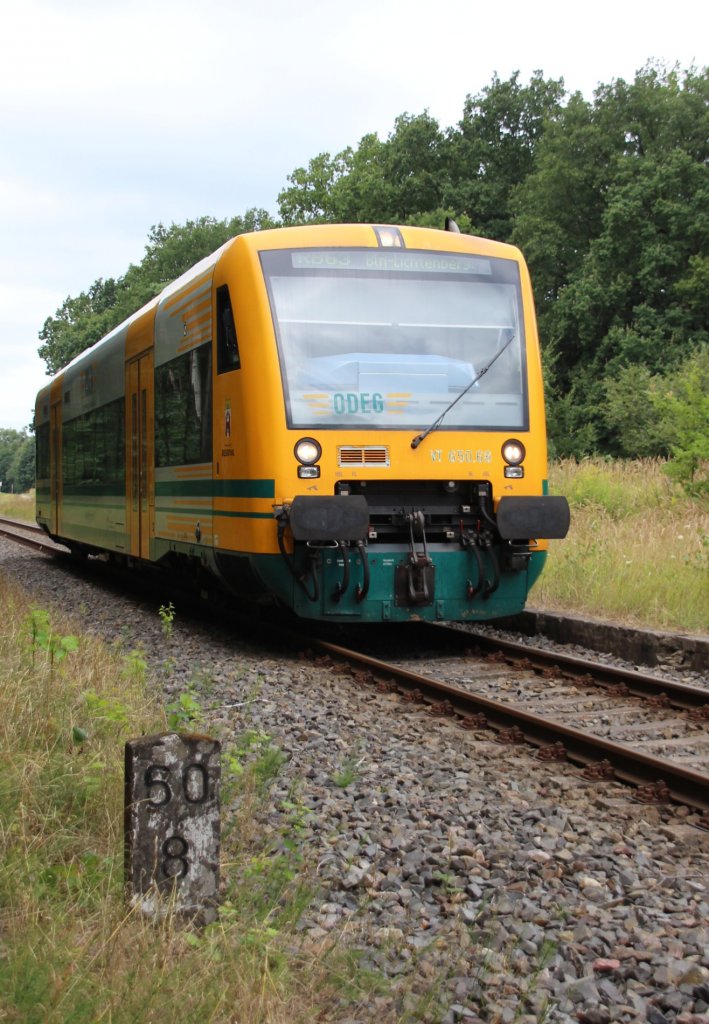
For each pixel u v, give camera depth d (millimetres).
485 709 7605
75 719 6121
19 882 3949
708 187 46594
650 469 20359
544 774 6336
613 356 46938
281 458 9891
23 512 48562
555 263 52812
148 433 13992
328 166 62188
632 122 51250
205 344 11320
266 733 7141
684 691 8062
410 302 10516
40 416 25000
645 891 4504
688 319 45219
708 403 18562
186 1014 3221
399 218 59312
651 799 5805
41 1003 3113
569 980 3754
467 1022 3475
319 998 3547
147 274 73375
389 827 5254
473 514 10531
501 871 4703
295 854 4695
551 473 20594
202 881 3959
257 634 12117
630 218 46750
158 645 11234
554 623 11617
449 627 12305
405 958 3900
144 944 3588
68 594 16828
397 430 10156
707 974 3742
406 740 7145
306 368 10094
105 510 17031
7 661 7137
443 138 61500
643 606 11617
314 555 9938
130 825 3875
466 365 10523
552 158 52281
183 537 12195
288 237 10477
